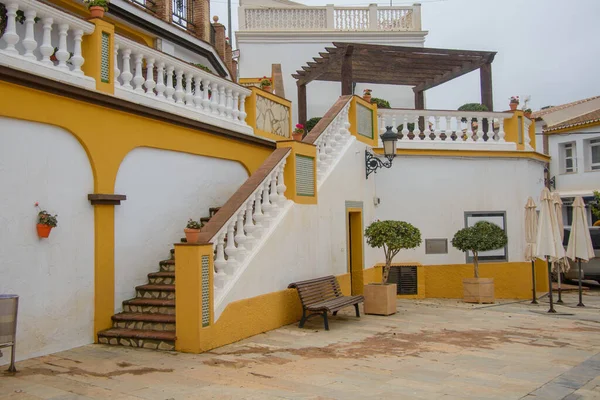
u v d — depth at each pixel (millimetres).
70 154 7105
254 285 8312
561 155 25828
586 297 14648
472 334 8578
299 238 9734
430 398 5273
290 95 18766
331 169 11094
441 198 13570
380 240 10391
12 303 5805
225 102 10547
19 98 6348
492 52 14695
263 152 11594
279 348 7391
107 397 5148
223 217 7691
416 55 14430
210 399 5148
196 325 6965
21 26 8203
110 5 10594
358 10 19312
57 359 6523
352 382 5789
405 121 13758
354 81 17312
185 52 13656
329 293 9852
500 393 5449
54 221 6680
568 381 5895
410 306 11719
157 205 8648
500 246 12406
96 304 7418
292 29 19016
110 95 7523
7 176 6297
